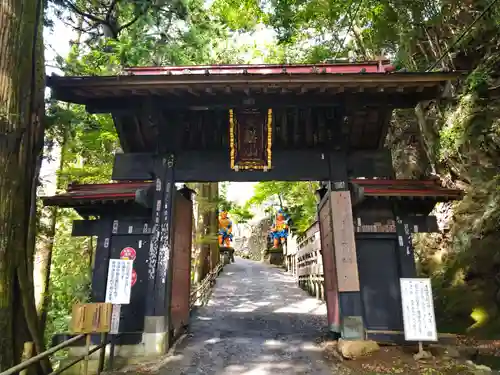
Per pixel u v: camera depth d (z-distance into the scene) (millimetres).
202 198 18812
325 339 8672
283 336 9086
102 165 13555
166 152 8562
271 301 15289
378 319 7723
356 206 8266
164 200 8227
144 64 11594
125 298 7066
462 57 11438
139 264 8078
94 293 7785
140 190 7676
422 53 12922
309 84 7145
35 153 6148
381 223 8164
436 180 8188
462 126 10797
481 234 10477
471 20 10742
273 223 35250
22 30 5773
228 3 14805
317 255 15484
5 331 5109
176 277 8703
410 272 7855
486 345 8141
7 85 5480
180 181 8469
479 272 10469
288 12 12195
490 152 10359
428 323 6945
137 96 7832
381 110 8242
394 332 7520
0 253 5176
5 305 5164
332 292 8500
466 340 8672
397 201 8070
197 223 19516
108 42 10633
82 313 5652
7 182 5383
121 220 8289
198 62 12523
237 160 8438
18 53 5676
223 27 13156
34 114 6094
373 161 8500
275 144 8867
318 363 6992
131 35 10945
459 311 10383
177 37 11961
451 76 7023
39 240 11188
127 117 8531
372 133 8797
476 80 9930
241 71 8359
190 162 8570
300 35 15852
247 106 8086
